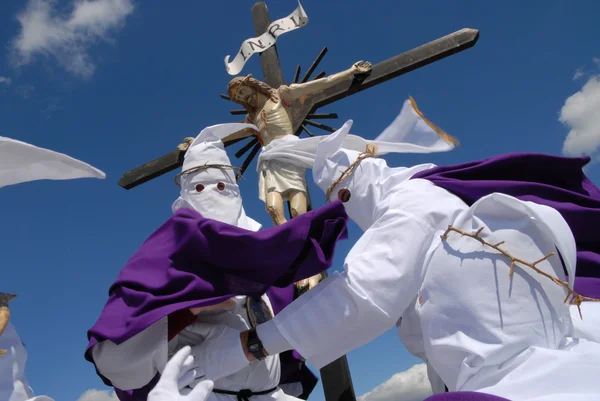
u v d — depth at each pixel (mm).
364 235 2885
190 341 2969
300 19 6852
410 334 3057
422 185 2934
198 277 2773
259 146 6836
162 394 2346
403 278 2695
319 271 2826
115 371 2713
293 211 5797
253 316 3137
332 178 3367
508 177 3004
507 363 2441
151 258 2822
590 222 2789
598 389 2195
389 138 3939
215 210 3455
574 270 2525
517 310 2500
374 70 6574
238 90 6438
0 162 2727
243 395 2957
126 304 2707
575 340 2498
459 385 2516
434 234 2758
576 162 2988
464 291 2562
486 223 2676
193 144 3666
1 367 2531
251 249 2789
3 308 2596
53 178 2885
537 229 2648
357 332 2750
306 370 3648
